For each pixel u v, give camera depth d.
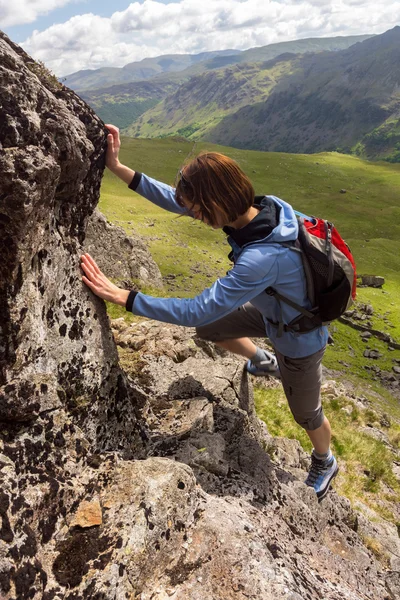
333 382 24.03
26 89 3.64
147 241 94.19
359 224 150.25
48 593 3.16
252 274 4.15
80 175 4.31
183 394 7.21
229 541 4.13
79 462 4.17
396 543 7.84
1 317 3.69
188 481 4.46
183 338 10.52
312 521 5.93
